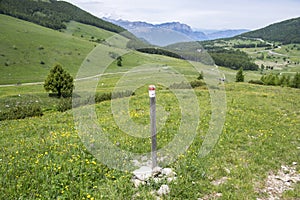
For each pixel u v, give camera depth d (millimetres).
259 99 23406
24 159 8328
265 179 7703
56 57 102188
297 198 6727
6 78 81750
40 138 11461
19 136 12445
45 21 167750
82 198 6188
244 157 9203
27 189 6441
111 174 7500
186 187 6852
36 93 49312
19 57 99688
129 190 6738
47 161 7902
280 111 18062
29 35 121000
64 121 15836
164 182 7168
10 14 159625
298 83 52188
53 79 45094
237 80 47656
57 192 6367
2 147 10328
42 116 19984
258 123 13953
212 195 6750
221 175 7793
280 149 10070
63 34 140375
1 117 19797
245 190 6930
